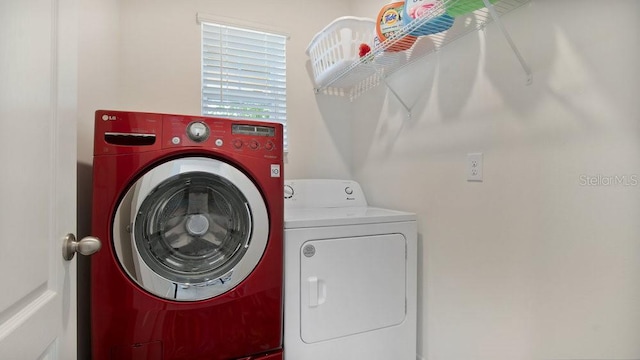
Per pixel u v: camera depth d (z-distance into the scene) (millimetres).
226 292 1191
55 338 677
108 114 1084
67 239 730
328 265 1335
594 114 893
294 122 2113
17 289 531
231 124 1237
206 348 1157
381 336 1430
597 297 892
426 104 1544
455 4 1069
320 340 1317
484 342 1229
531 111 1061
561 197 976
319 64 1926
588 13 905
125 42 1717
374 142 1982
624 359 836
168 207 1190
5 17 498
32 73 587
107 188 1071
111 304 1062
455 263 1366
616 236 850
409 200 1664
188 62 1865
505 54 1148
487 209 1220
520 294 1098
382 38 1451
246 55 2004
